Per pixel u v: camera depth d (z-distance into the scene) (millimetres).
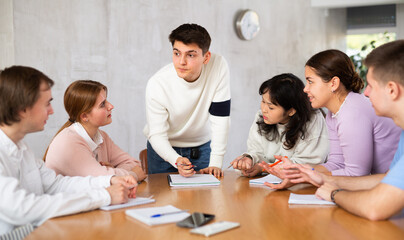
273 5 5508
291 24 5781
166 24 4238
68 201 1375
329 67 1810
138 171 2098
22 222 1323
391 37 6633
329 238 1123
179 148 2768
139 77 4020
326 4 5980
